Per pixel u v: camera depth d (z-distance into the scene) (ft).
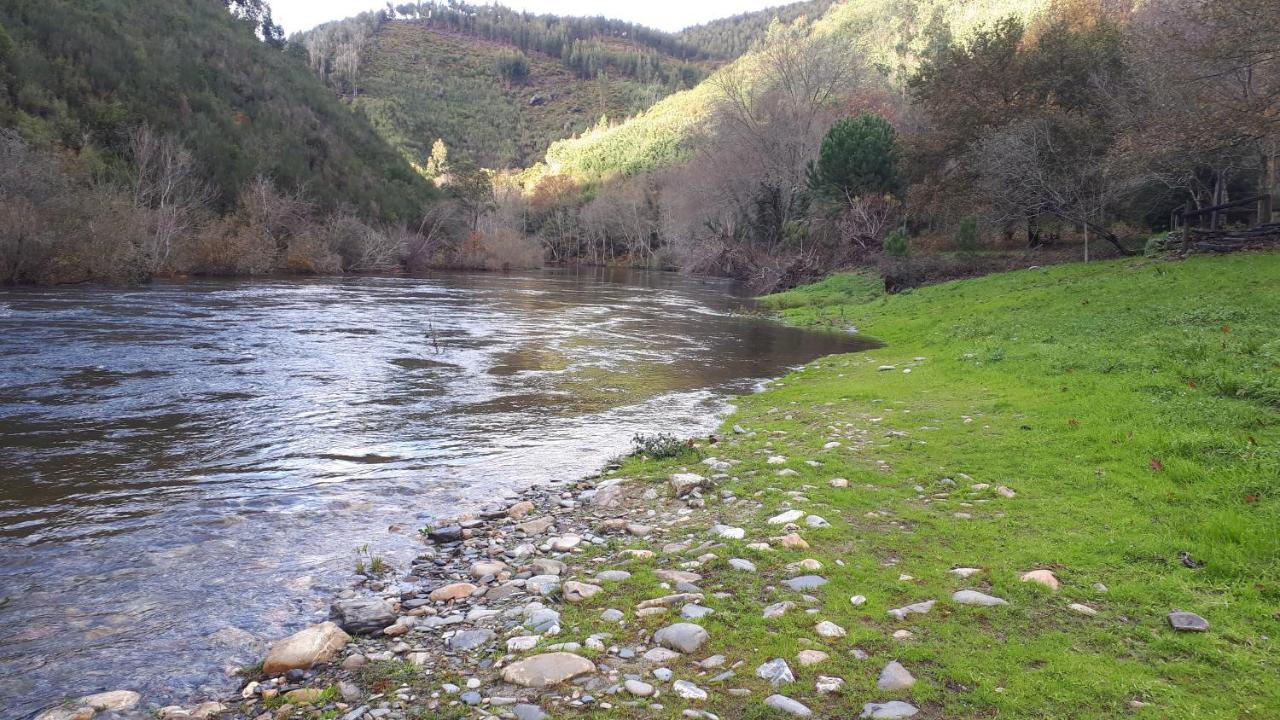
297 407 40.73
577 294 146.20
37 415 36.37
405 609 17.26
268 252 171.83
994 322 66.80
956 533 20.24
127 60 193.67
